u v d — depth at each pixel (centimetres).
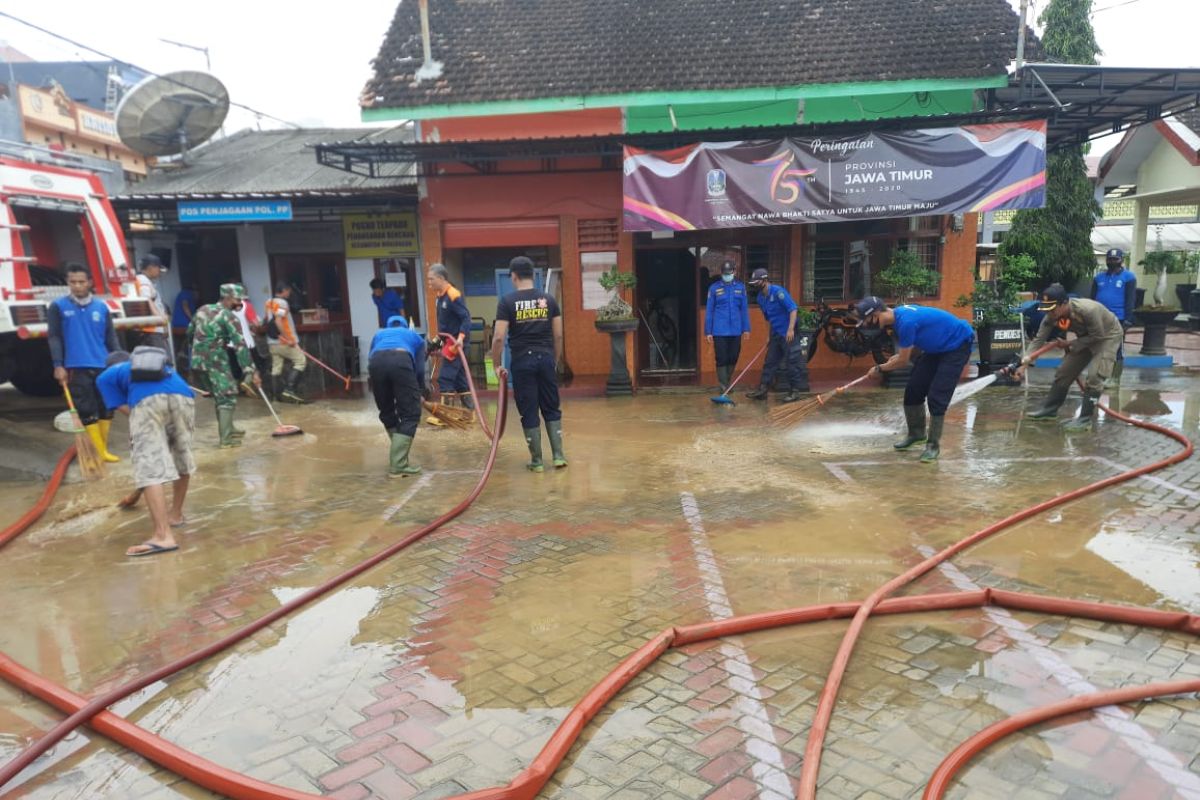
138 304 926
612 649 360
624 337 1062
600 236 1208
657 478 656
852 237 1182
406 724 305
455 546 504
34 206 788
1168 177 1747
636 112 1173
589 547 495
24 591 448
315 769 277
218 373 812
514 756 283
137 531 552
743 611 396
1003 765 272
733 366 1005
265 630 390
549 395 685
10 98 1379
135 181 1411
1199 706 304
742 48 1189
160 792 271
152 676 338
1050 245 1755
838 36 1190
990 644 358
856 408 950
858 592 416
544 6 1338
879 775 267
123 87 2005
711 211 1035
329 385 1242
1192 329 1772
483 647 366
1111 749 280
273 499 621
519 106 1141
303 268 1394
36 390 1018
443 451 783
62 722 311
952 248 1169
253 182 1342
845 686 323
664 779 268
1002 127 988
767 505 572
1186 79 981
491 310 1331
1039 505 536
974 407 926
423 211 1206
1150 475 614
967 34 1159
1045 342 799
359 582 449
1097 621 378
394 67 1227
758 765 275
